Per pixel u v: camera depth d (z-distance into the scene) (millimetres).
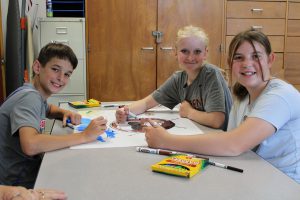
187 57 1678
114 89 3449
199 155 1093
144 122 1520
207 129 1445
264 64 1233
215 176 920
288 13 3582
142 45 3434
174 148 1135
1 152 1312
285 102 1140
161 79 3500
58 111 1606
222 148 1086
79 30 3279
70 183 873
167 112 1792
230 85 1457
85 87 3365
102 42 3367
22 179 1337
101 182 878
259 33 1247
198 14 3461
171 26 3443
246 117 1236
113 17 3350
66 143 1169
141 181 883
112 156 1082
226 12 3500
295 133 1173
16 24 3115
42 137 1155
